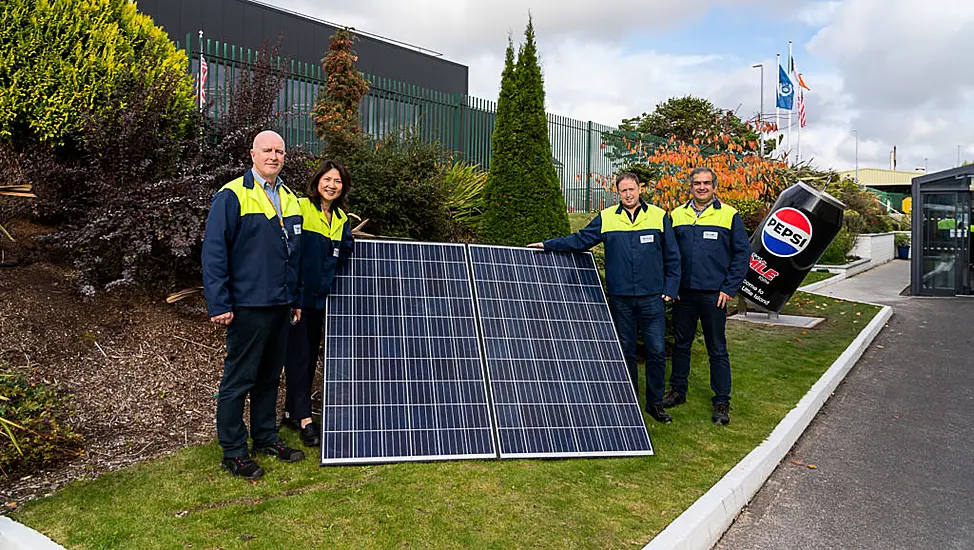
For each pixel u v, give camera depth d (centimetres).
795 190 979
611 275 574
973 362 894
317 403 564
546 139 891
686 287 591
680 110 3822
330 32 2061
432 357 500
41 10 664
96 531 348
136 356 571
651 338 573
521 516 387
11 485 400
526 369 515
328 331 491
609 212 580
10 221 676
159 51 772
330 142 946
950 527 422
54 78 665
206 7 1764
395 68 2273
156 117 658
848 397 724
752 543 399
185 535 348
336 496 400
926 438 595
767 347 899
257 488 408
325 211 500
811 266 993
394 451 453
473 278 558
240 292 419
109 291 639
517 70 880
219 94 980
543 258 597
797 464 529
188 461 442
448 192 1037
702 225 584
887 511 445
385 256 549
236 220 417
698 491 435
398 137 1082
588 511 398
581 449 482
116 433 476
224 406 424
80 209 652
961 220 1631
